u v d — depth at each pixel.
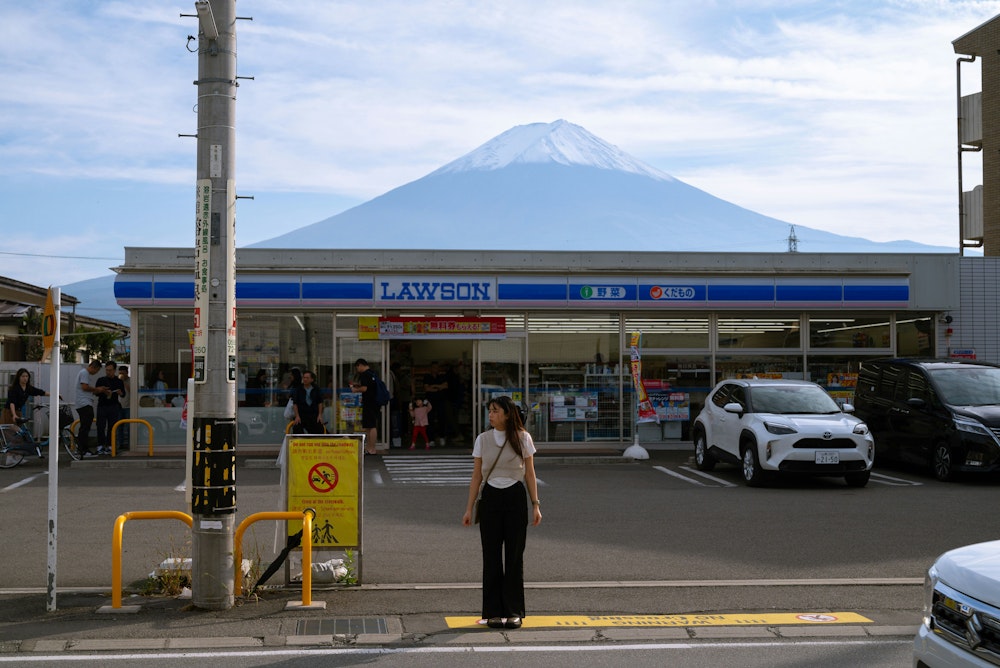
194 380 8.10
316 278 21.84
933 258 23.52
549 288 22.42
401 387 23.31
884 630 7.72
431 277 22.11
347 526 8.98
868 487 16.45
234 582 8.29
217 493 8.12
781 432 16.22
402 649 7.16
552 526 12.43
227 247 8.09
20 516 13.02
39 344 34.03
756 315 23.41
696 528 12.27
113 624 7.72
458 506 14.12
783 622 7.95
